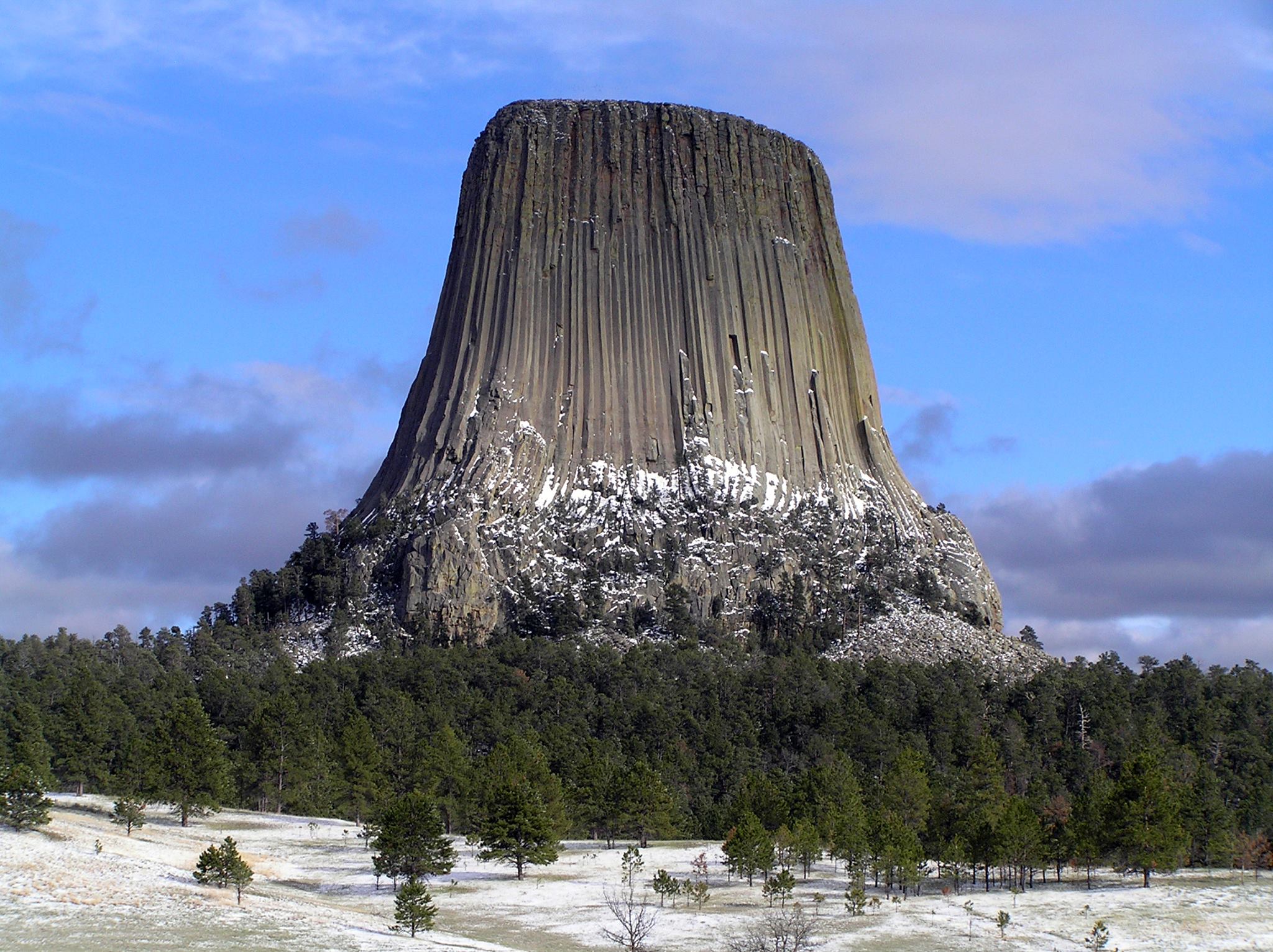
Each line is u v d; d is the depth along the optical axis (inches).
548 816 5413.4
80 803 6289.4
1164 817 5251.0
